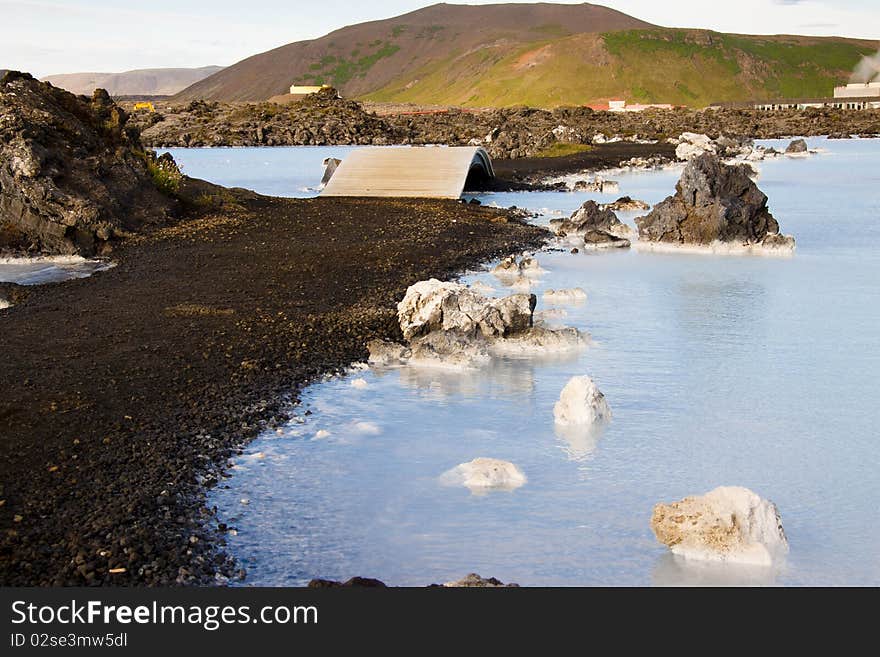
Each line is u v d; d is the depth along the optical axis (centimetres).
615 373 1628
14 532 959
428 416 1411
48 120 3011
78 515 1012
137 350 1614
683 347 1788
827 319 1995
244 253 2577
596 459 1256
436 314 1792
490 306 1822
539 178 5356
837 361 1689
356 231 3017
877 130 10044
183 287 2141
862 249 2889
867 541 1039
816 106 17312
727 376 1608
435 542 1029
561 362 1697
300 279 2242
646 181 5225
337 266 2405
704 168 2969
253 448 1264
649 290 2298
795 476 1202
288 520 1067
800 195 4344
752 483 1182
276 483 1160
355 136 9575
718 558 1001
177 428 1282
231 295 2061
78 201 2648
